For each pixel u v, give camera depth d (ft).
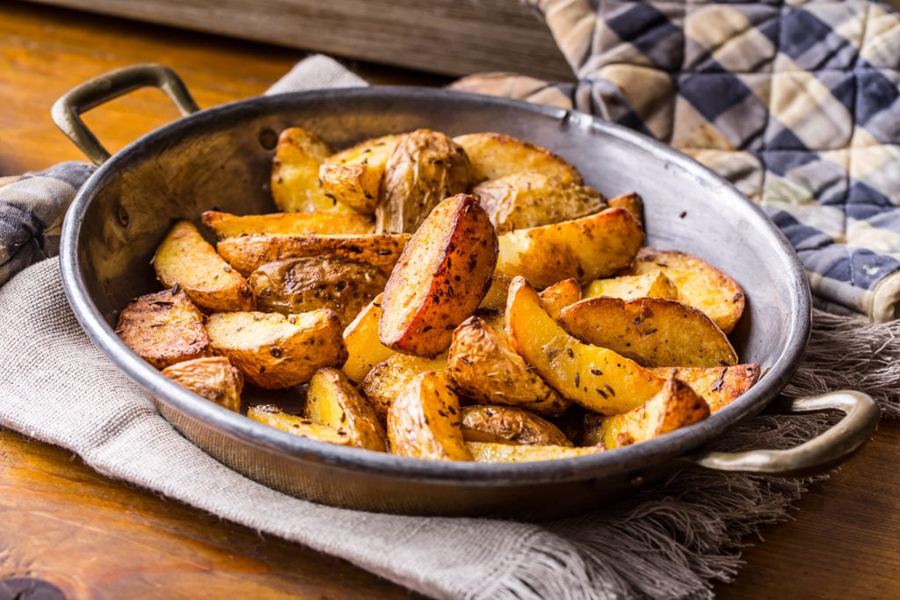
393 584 1.93
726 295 2.22
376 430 1.93
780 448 2.10
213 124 2.35
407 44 3.16
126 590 1.89
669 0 2.77
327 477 1.83
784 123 2.68
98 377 2.10
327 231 2.26
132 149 2.23
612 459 1.77
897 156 2.60
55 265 2.24
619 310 2.03
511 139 2.38
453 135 2.52
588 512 1.96
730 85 2.71
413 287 2.00
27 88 2.97
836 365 2.29
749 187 2.65
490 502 1.85
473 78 2.88
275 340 1.99
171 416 1.98
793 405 1.92
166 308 2.08
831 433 1.79
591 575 1.83
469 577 1.80
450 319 1.99
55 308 2.19
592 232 2.22
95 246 2.14
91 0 3.24
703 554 1.96
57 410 2.05
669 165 2.37
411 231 2.23
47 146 2.78
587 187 2.35
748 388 2.00
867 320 2.35
